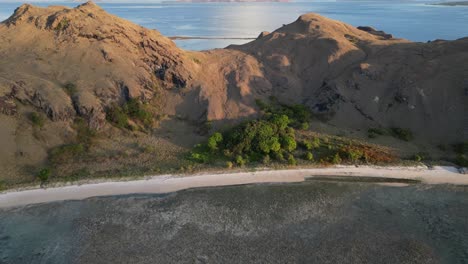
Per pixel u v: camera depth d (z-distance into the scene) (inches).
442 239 1411.2
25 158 1865.2
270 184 1790.1
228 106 2411.4
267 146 1987.0
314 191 1733.5
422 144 2128.4
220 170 1891.0
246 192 1718.8
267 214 1544.0
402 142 2145.7
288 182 1811.0
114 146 2059.5
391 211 1582.2
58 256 1306.6
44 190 1697.8
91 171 1829.5
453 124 2165.4
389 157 2004.2
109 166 1891.0
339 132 2236.7
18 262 1282.0
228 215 1535.4
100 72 2353.6
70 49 2432.3
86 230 1435.8
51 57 2370.8
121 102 2301.9
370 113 2351.1
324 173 1888.5
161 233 1418.6
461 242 1396.4
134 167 1895.9
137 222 1485.0
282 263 1272.1
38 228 1453.0
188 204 1615.4
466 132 2102.6
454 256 1322.6
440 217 1545.3
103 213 1545.3
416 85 2338.8
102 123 2155.5
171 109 2415.1
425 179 1841.8
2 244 1366.9
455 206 1624.0
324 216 1537.9
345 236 1412.4
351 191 1737.2
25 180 1745.8
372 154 2011.6
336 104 2410.2
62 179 1764.3
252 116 2354.8
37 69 2258.9
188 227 1455.5
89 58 2411.4
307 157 1978.3
